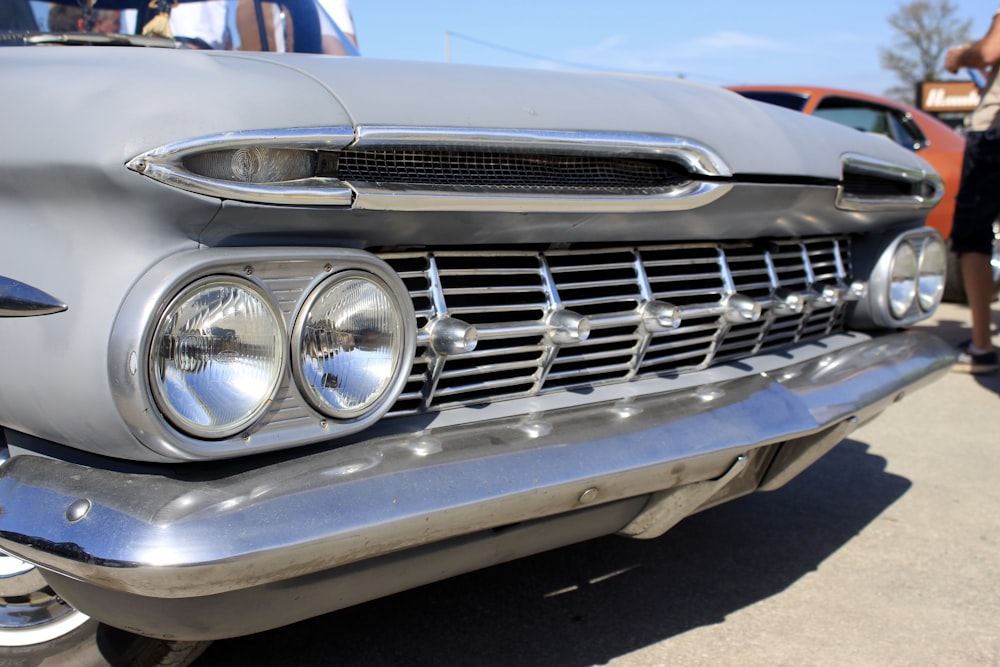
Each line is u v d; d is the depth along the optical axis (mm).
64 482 1369
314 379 1409
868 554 2719
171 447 1276
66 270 1332
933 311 2730
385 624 2242
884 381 2330
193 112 1330
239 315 1333
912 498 3180
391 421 1634
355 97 1497
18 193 1382
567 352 1901
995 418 4145
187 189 1283
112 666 1729
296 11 2809
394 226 1544
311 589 1408
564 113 1731
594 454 1636
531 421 1710
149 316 1247
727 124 2000
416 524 1385
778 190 2027
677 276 2059
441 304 1674
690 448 1764
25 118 1379
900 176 2467
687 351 2154
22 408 1410
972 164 4520
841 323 2674
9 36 2203
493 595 2412
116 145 1277
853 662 2119
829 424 2078
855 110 6660
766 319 2309
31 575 1709
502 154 1653
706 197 1886
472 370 1734
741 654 2141
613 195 1758
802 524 2947
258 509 1281
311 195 1394
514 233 1720
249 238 1385
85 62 1479
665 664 2084
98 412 1290
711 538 2826
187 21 2568
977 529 2908
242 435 1347
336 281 1425
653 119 1865
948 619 2330
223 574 1228
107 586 1240
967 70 4707
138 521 1247
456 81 1678
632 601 2393
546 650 2135
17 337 1370
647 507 1870
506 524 1552
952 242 4746
